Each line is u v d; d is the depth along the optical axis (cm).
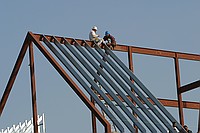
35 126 4116
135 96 4234
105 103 4166
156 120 4131
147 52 5228
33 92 4194
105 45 4706
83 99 3678
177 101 5350
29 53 4250
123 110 3938
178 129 4269
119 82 4312
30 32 4238
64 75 3841
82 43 4625
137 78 4422
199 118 4625
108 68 4394
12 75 4356
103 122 3550
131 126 3828
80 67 4106
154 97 4341
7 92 4403
